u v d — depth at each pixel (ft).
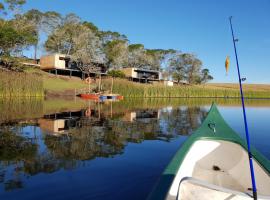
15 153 22.98
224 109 79.10
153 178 17.46
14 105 67.77
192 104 99.66
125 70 203.51
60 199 14.24
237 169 16.62
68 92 124.57
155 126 40.78
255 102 131.03
